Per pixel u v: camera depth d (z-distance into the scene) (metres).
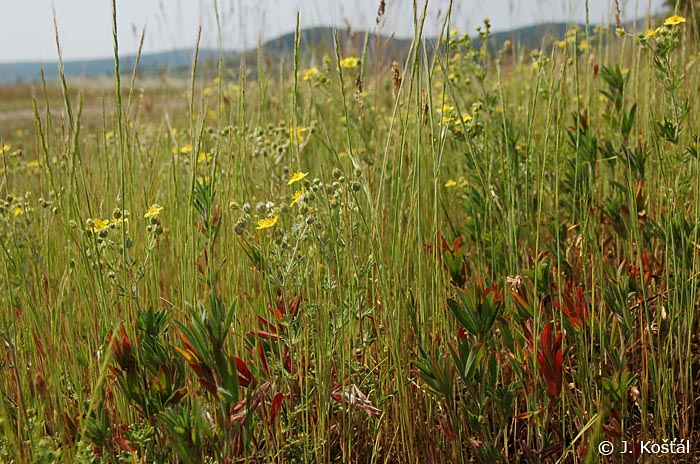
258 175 3.12
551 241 2.62
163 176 3.25
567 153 2.81
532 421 1.94
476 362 1.74
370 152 3.05
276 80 4.66
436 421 2.01
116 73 1.83
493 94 3.63
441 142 1.90
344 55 3.84
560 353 1.75
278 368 1.90
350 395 1.87
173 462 1.76
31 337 2.01
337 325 1.89
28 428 1.66
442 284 2.08
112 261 1.97
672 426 2.00
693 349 2.31
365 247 2.25
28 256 2.54
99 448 1.69
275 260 1.80
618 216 2.53
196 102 4.89
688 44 3.21
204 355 1.49
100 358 1.81
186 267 1.96
